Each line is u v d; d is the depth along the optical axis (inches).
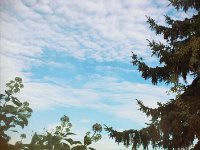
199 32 473.1
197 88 460.4
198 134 409.4
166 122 428.1
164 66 474.6
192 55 420.5
